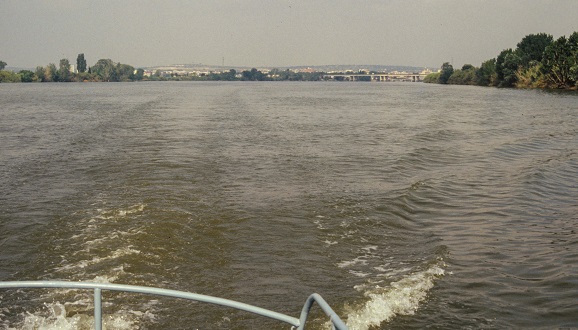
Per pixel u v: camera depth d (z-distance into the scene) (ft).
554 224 46.73
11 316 28.84
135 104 196.03
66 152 78.43
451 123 130.93
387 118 145.79
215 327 28.22
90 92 320.91
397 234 43.65
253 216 46.29
